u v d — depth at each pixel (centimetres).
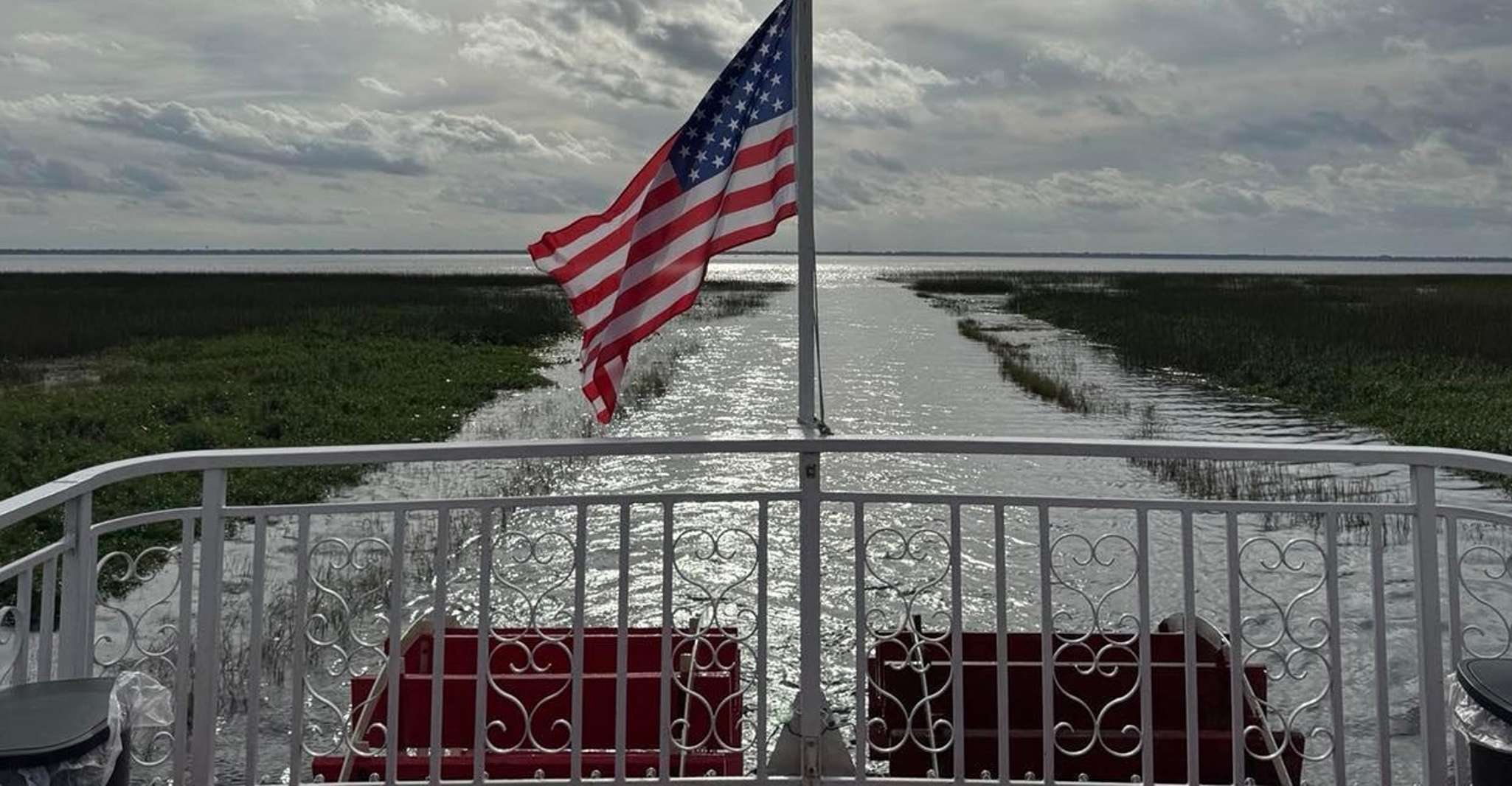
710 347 3769
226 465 328
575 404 2405
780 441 334
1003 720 346
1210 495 1472
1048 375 2970
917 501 346
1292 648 862
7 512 265
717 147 383
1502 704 250
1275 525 1253
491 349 3559
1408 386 2611
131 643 355
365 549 1107
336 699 766
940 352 3653
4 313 4612
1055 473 1595
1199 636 595
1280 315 4844
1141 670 346
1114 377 3017
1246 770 525
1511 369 2916
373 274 12050
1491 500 1452
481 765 346
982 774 543
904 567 1079
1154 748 532
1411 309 5050
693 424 2131
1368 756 694
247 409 2105
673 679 413
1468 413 2173
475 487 1491
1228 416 2311
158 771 431
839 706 737
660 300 377
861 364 3275
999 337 4319
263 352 3316
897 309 6519
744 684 788
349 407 2194
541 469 1580
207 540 333
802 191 359
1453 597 336
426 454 329
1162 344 3619
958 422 2186
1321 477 1586
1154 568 1079
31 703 252
